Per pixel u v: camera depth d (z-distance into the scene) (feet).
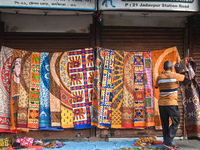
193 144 14.53
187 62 14.25
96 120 15.05
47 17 15.66
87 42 15.81
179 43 16.12
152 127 15.71
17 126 14.74
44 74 15.11
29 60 15.08
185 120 14.70
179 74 13.48
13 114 14.75
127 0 13.82
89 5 13.80
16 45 15.52
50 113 14.97
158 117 15.30
